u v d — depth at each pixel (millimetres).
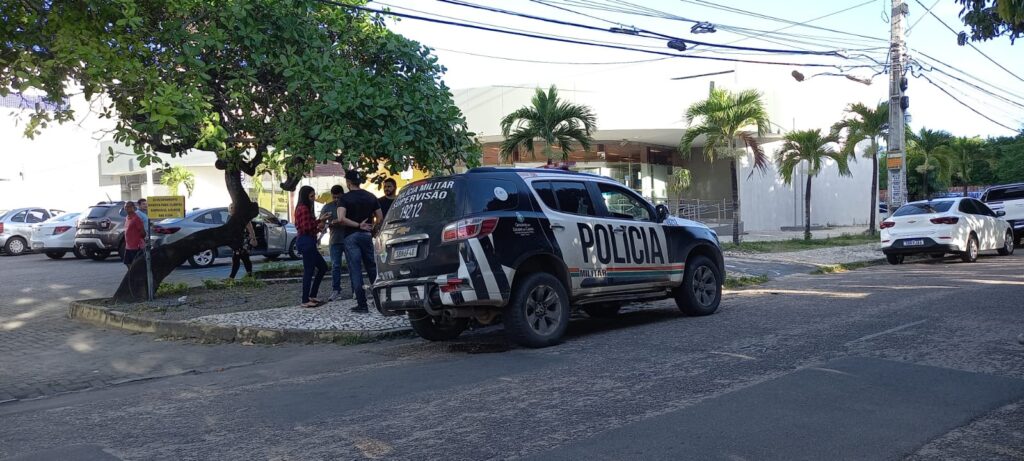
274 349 9219
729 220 35375
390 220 8609
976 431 4824
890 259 18734
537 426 5172
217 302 12219
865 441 4664
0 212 29953
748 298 11953
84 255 22781
